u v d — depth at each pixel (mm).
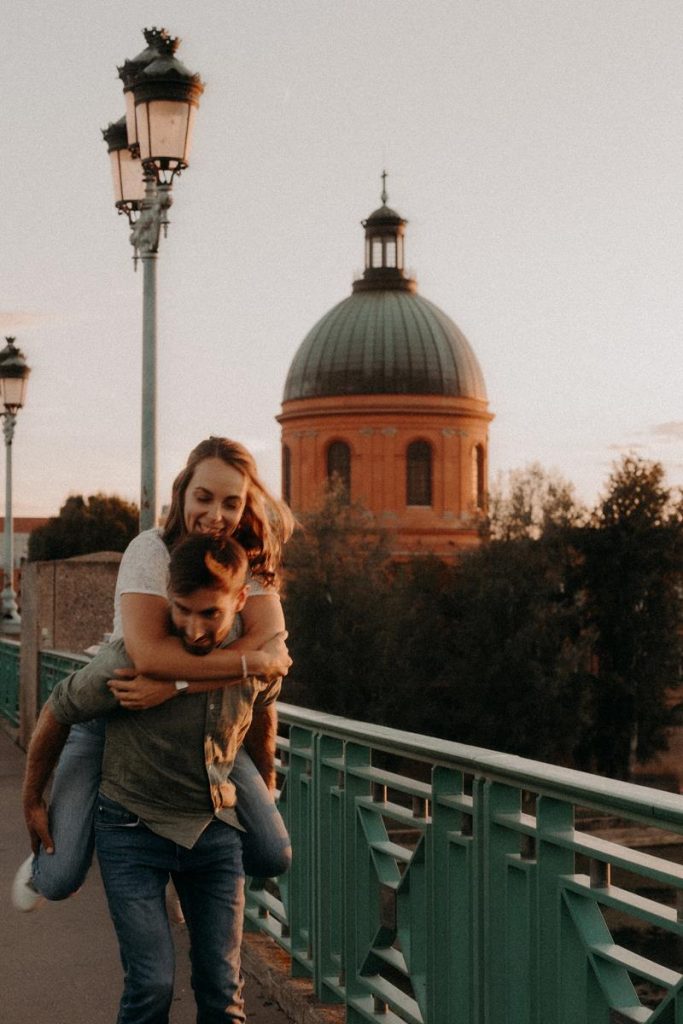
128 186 11578
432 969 4207
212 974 3660
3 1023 5234
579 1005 3381
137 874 3543
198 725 3523
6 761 13953
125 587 3590
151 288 10391
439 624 54031
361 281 79750
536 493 56094
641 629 54156
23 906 3779
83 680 3535
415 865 4363
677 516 54250
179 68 10016
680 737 60719
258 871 3863
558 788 3369
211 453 3773
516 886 3709
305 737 5758
